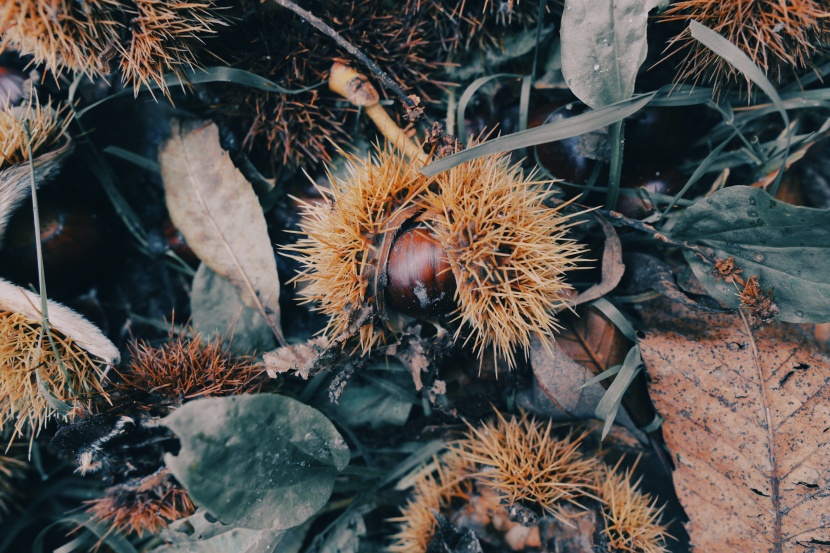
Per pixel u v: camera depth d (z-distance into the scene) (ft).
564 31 0.79
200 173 0.90
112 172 0.96
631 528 0.83
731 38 0.77
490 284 0.74
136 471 0.85
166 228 0.95
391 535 0.95
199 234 0.90
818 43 0.78
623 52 0.78
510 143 0.76
